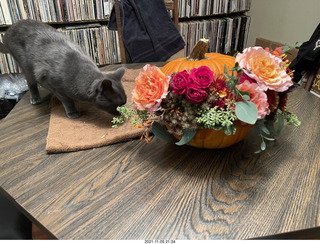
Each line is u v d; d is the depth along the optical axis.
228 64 0.81
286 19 2.07
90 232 0.53
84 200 0.61
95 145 0.81
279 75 0.62
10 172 0.71
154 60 1.61
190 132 0.65
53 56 1.04
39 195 0.63
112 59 2.12
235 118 0.60
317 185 0.63
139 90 0.64
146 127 0.71
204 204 0.59
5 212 0.76
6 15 1.74
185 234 0.52
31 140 0.86
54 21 1.87
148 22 1.51
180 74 0.61
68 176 0.69
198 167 0.71
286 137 0.83
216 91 0.61
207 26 2.21
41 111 1.08
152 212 0.57
